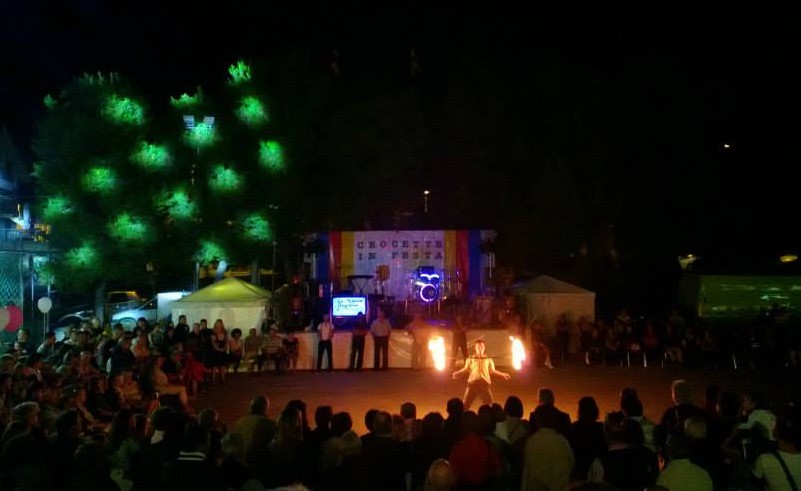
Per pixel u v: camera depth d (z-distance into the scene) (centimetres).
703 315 2775
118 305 3438
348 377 2216
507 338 2406
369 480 669
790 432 648
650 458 696
